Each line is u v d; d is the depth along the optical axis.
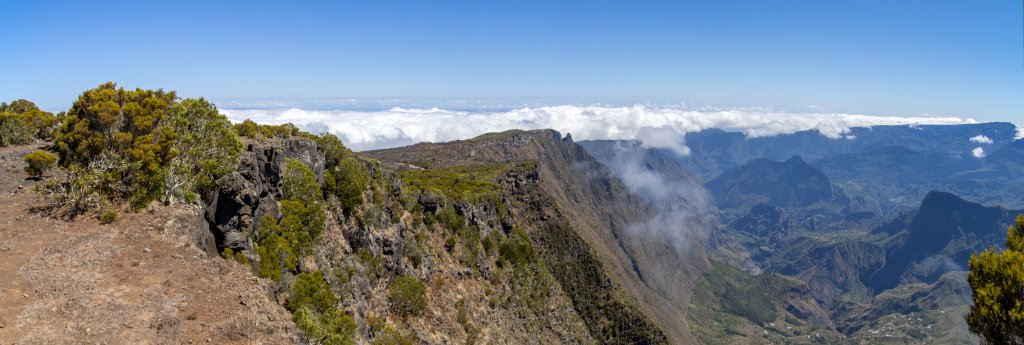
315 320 25.34
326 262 36.81
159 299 19.31
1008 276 24.05
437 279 63.84
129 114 27.81
